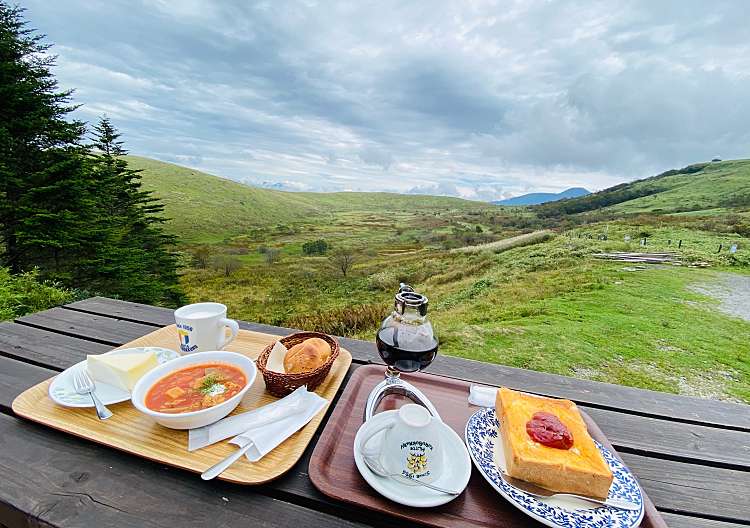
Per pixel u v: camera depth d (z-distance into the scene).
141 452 0.78
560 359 4.94
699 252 16.80
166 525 0.64
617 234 24.50
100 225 10.94
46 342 1.35
